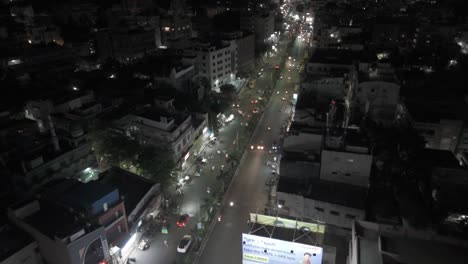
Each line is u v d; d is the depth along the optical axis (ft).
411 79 327.06
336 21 517.55
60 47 414.00
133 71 352.28
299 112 231.09
